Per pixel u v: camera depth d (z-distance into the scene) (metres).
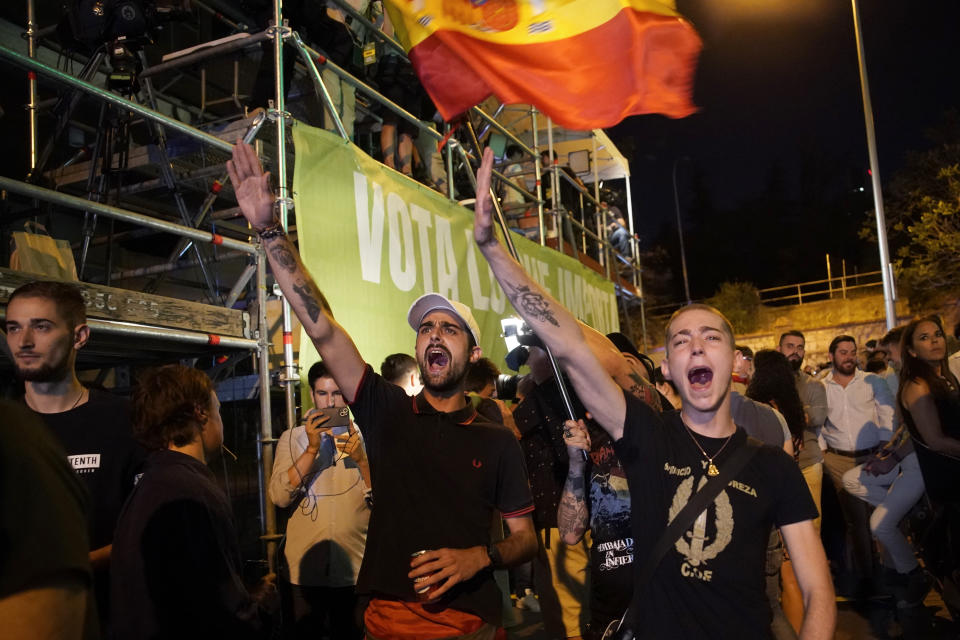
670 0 2.87
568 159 13.69
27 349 2.56
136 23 4.55
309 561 3.76
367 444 2.67
